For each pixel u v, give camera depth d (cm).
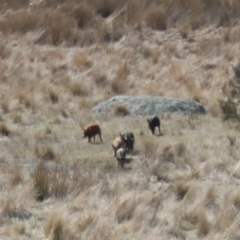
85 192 3550
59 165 4116
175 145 4653
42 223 3200
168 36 8506
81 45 8338
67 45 8338
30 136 5278
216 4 9044
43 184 3628
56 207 3334
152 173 4003
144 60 7875
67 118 5956
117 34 8506
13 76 7325
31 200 3506
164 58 7912
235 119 5466
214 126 5444
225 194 3566
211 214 3312
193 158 4309
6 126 5447
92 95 6906
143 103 6050
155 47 8206
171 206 3391
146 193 3550
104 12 9050
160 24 8725
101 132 5366
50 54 7956
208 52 7950
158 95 6831
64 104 6494
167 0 9131
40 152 4556
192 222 3275
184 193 3628
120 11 8975
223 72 7406
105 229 3047
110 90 7050
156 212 3294
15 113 6059
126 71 7519
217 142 4806
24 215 3303
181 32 8519
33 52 7981
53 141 5112
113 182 3794
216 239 3033
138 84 7244
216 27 8669
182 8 8981
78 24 8762
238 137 5006
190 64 7706
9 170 3934
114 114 5972
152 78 7381
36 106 6359
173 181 3903
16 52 7956
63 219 3080
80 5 9031
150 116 5853
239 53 7888
